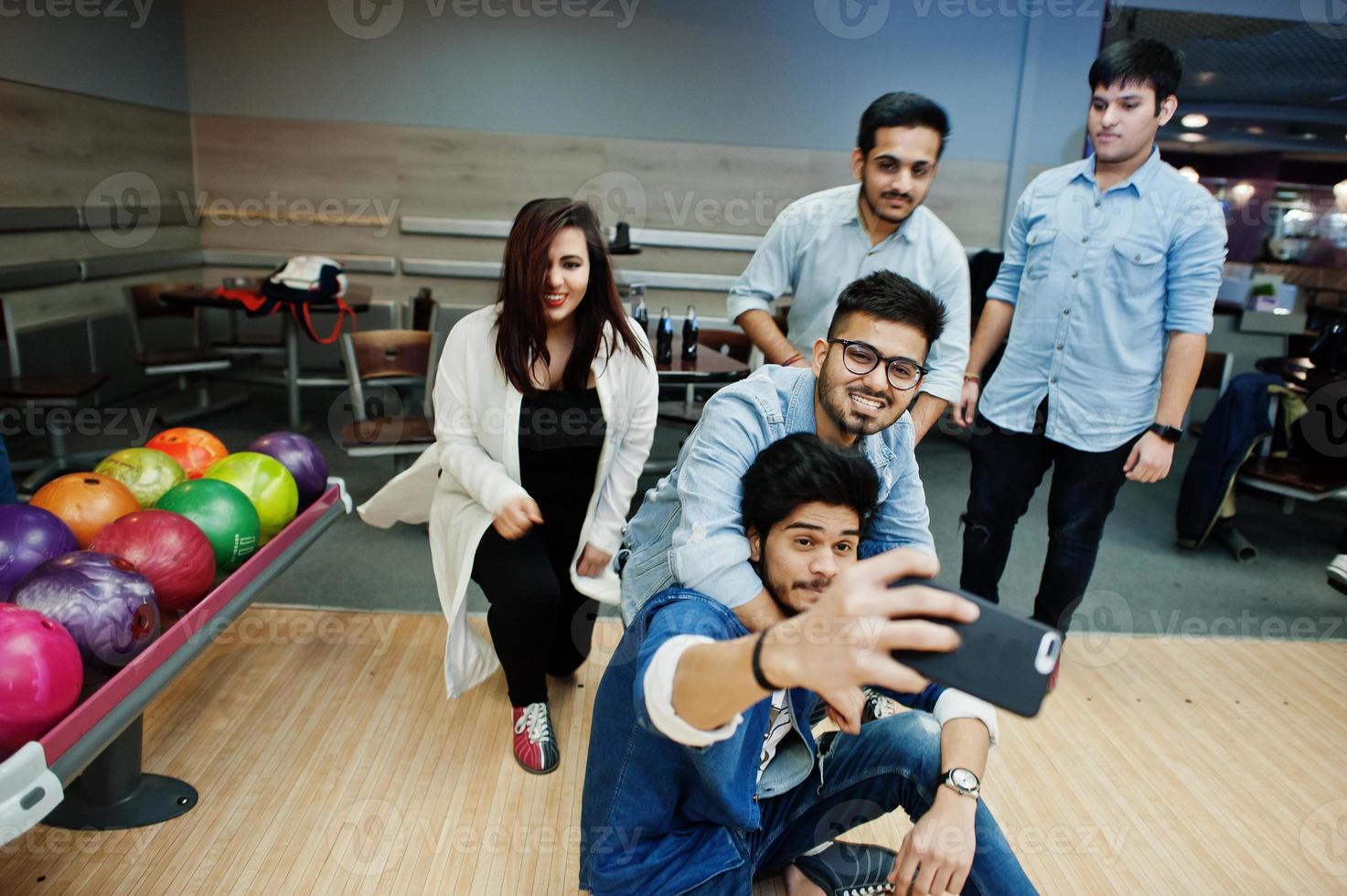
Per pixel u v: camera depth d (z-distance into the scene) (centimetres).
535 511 204
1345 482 388
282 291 476
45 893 177
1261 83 615
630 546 168
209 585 196
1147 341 252
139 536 185
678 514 155
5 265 453
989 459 277
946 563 372
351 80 595
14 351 418
